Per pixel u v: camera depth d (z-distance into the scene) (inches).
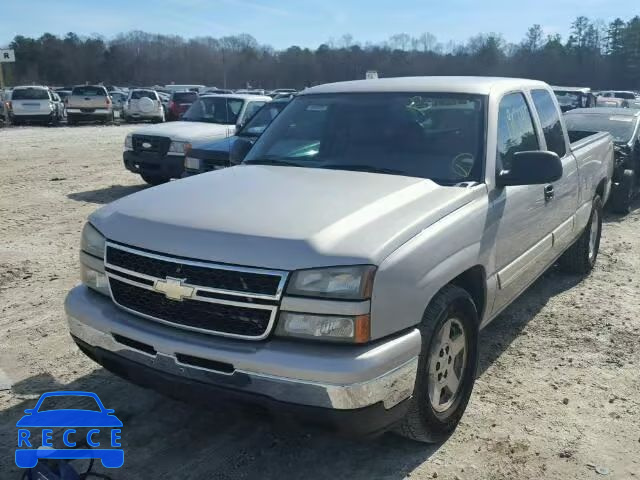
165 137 427.5
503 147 160.9
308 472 126.6
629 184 385.4
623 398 157.6
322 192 132.7
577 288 243.4
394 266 110.7
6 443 134.1
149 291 118.6
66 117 1249.4
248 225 115.7
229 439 137.8
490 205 144.3
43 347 180.9
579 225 226.7
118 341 122.5
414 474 126.0
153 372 117.5
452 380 135.7
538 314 215.3
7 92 1102.4
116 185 475.8
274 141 177.3
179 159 425.1
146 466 127.7
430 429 128.7
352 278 106.7
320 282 106.7
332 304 106.5
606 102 1210.0
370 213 121.0
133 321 121.0
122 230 124.7
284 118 184.7
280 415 108.6
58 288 231.6
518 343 190.9
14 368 167.6
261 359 106.5
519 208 159.8
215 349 109.9
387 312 109.9
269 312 108.0
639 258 289.4
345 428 107.3
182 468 127.3
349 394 104.4
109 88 2026.3
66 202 400.8
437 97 164.6
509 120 169.0
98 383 160.6
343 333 106.7
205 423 143.6
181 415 146.7
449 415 134.7
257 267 108.4
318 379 104.2
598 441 138.5
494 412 149.6
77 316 129.0
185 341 112.8
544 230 183.9
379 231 115.1
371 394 106.6
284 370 105.2
